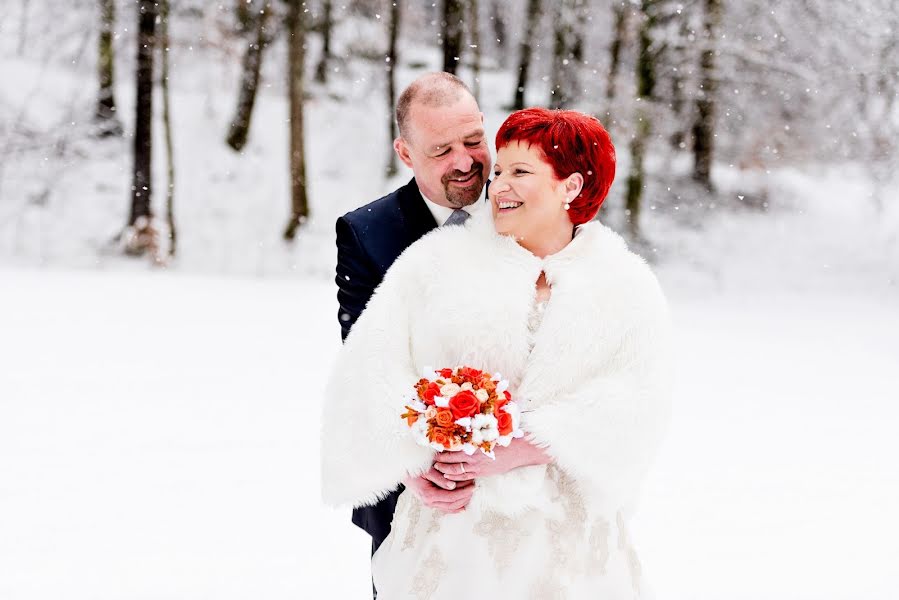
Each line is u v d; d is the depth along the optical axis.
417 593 2.21
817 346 11.44
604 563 2.25
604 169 2.26
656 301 2.23
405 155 2.80
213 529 4.66
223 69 24.09
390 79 20.97
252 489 5.29
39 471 5.48
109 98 21.55
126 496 5.10
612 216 19.84
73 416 6.73
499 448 2.11
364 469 2.21
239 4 21.19
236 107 22.06
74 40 23.20
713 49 17.81
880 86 17.27
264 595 3.91
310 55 24.86
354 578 4.12
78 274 15.67
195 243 18.97
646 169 22.30
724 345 11.36
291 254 18.72
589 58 20.56
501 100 24.38
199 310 12.23
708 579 4.22
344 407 2.26
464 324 2.18
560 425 2.10
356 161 22.12
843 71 17.31
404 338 2.26
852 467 6.06
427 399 2.04
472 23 19.50
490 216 2.31
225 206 20.22
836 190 22.17
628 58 20.48
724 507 5.22
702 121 19.84
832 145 18.52
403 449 2.14
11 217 19.06
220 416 6.88
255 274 17.95
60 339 9.68
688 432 6.89
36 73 22.69
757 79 18.06
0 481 5.27
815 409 7.79
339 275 2.78
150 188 18.39
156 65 19.08
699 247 19.56
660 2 18.00
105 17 20.56
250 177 21.22
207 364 8.74
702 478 5.75
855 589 4.13
